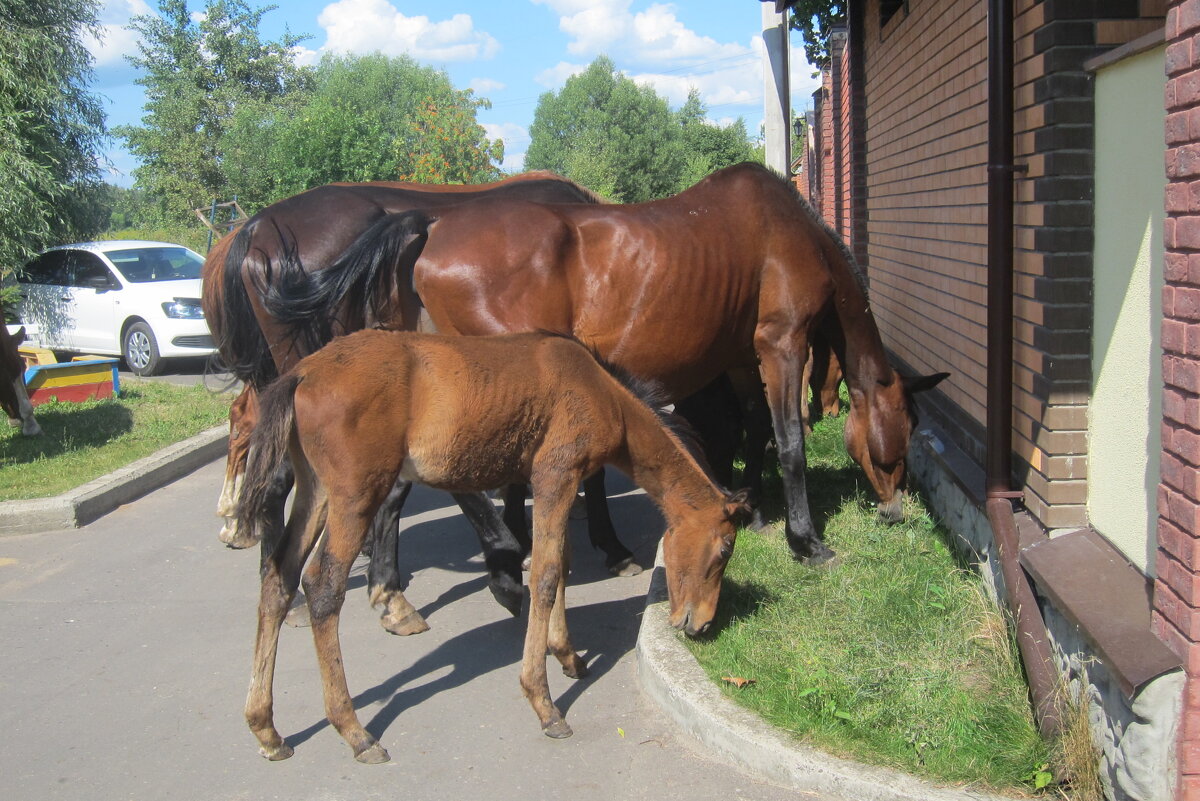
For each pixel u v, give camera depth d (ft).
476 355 13.15
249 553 21.27
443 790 12.08
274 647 12.79
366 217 19.19
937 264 20.97
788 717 12.48
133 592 19.02
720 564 14.32
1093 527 12.97
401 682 15.02
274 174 71.97
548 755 12.80
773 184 18.80
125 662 15.90
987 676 13.35
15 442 29.45
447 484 13.43
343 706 12.75
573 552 21.07
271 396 12.26
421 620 16.92
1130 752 10.00
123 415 33.60
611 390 13.98
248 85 132.46
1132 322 11.71
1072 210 12.80
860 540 18.99
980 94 17.24
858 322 19.15
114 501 24.72
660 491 14.53
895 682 13.17
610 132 193.16
